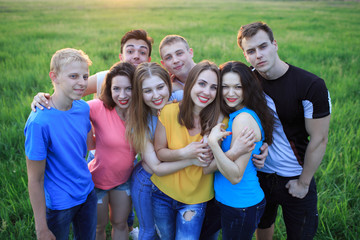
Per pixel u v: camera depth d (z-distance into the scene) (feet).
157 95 7.33
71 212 7.14
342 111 18.15
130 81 7.59
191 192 7.54
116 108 8.06
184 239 7.50
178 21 74.02
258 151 7.41
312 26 63.36
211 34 50.21
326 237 9.48
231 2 206.39
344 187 11.24
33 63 28.96
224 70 7.08
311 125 7.32
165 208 7.79
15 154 13.80
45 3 167.94
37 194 6.62
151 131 7.89
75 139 7.09
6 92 21.29
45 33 49.42
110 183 8.13
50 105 6.82
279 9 127.54
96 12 108.88
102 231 8.74
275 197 8.20
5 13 93.61
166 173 7.41
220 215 8.09
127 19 80.28
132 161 8.26
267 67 7.34
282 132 7.78
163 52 9.20
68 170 7.03
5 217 9.86
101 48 36.37
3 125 15.98
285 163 7.89
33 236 9.50
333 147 14.28
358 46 39.40
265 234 9.16
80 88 6.73
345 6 155.74
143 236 8.18
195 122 7.57
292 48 38.32
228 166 6.53
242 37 7.59
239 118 6.95
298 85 7.27
